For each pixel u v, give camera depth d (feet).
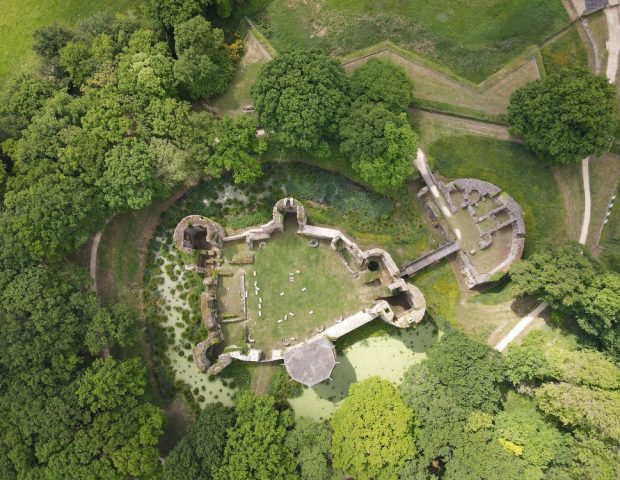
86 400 151.02
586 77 156.25
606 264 165.68
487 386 148.77
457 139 178.09
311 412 171.53
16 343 151.64
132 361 161.58
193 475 146.20
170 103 166.20
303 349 157.99
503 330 169.58
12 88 172.24
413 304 163.84
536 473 135.85
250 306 177.17
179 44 170.19
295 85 156.15
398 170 159.53
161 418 158.30
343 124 160.56
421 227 176.96
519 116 163.32
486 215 170.19
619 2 175.32
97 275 175.11
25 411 150.51
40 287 153.28
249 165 170.81
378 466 141.59
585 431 140.87
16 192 160.35
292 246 178.91
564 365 145.18
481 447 141.28
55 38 173.58
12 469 150.71
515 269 158.61
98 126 161.48
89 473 145.59
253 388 173.47
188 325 177.47
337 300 175.22
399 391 160.56
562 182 172.96
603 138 155.53
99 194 162.20
